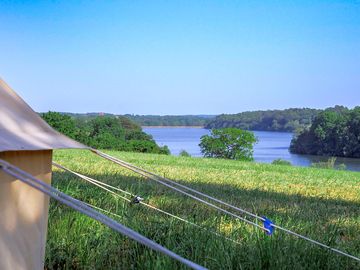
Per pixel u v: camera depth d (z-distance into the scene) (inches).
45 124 127.6
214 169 778.2
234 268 159.0
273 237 172.2
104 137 2170.3
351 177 790.5
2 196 112.1
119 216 207.6
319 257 167.6
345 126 3752.5
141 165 802.2
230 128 2632.9
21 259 118.3
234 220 244.7
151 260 158.6
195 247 169.2
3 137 110.4
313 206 352.5
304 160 3351.4
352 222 279.4
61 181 327.3
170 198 316.2
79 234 183.3
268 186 520.1
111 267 162.6
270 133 6648.6
